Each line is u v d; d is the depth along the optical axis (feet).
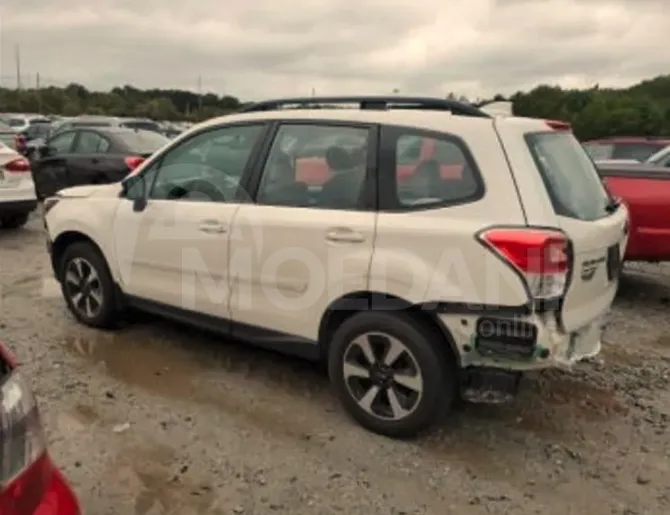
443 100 12.11
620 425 13.00
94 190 17.07
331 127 12.73
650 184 19.80
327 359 13.03
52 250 17.89
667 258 19.88
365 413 12.35
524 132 11.51
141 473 10.94
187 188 14.76
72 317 18.33
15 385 6.34
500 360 10.91
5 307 19.17
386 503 10.32
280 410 13.20
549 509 10.29
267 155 13.50
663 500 10.60
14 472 5.96
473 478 11.05
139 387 14.08
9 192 29.40
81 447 11.64
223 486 10.66
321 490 10.62
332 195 12.48
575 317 11.21
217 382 14.42
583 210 11.91
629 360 16.43
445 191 11.34
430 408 11.61
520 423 12.96
